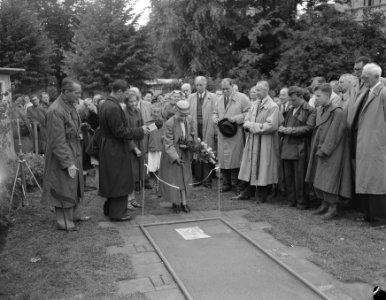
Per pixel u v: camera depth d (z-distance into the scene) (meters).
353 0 19.88
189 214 6.35
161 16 19.17
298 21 18.84
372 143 5.31
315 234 5.21
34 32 20.72
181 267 4.34
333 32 15.89
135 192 7.89
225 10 19.16
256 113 6.86
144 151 7.20
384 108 5.26
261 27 18.67
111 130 5.69
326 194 5.88
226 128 7.55
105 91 21.39
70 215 5.57
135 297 3.66
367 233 5.21
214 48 19.77
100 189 5.87
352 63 14.96
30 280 4.02
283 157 6.48
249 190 7.16
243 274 4.14
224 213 6.36
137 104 7.76
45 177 5.43
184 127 6.40
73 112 5.52
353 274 4.00
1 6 20.33
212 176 8.81
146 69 21.88
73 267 4.31
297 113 6.34
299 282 3.95
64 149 5.25
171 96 7.92
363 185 5.41
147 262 4.49
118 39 21.47
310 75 15.20
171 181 6.31
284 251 4.73
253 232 5.43
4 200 4.85
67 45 36.47
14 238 5.22
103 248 4.84
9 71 8.52
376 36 16.30
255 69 18.81
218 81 17.12
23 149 10.31
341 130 5.69
